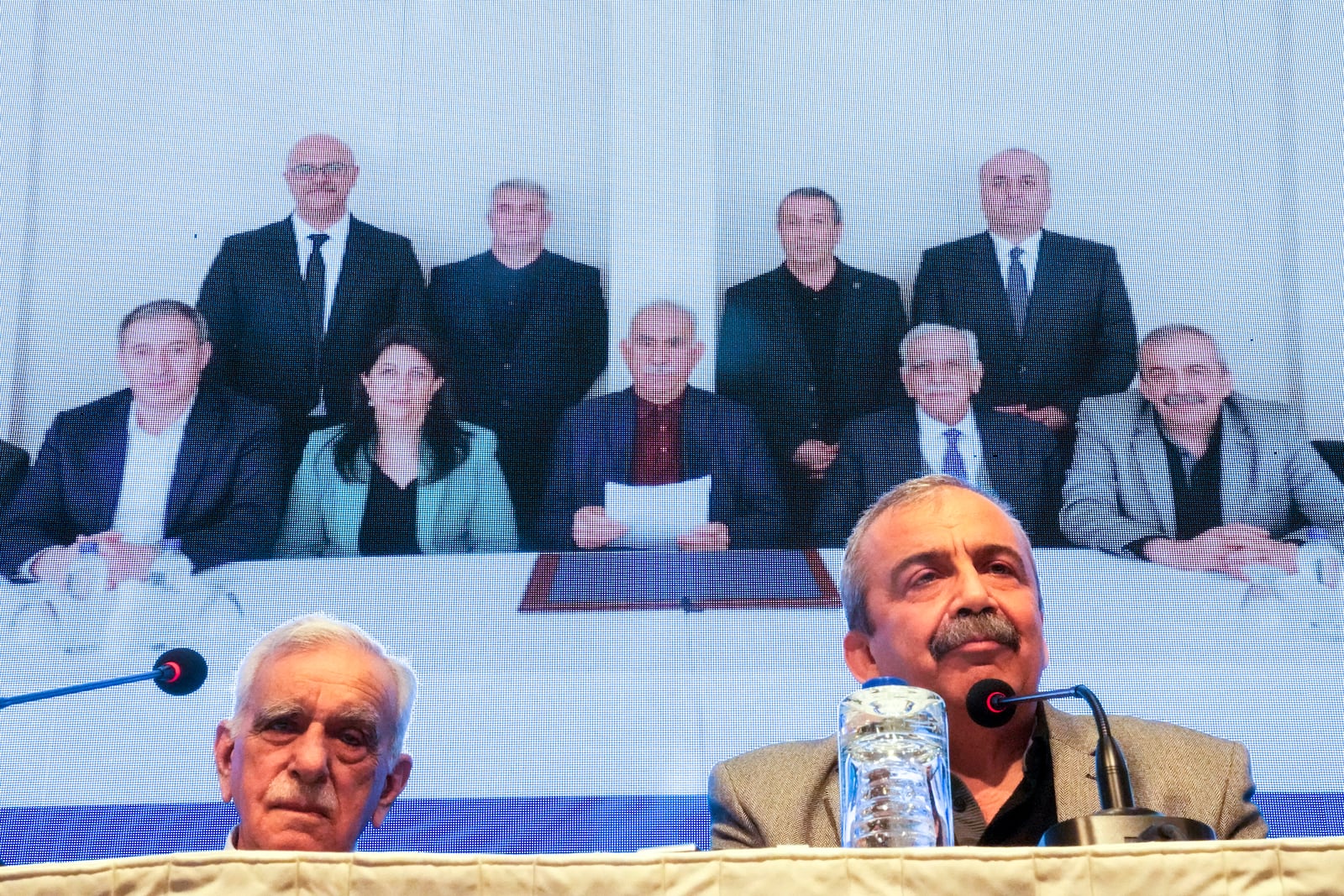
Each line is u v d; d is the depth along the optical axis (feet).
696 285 14.19
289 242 14.28
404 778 6.32
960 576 6.45
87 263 14.19
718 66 14.62
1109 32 14.61
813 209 14.37
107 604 13.12
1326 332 13.99
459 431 13.78
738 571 13.23
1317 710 12.64
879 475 13.74
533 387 13.93
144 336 14.01
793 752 6.55
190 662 6.24
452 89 14.60
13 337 13.97
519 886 3.64
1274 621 12.96
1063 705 12.63
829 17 14.67
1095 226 14.29
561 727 12.37
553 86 14.61
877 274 14.26
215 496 13.56
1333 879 3.56
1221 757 6.15
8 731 12.42
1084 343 14.02
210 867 3.64
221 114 14.53
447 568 13.29
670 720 12.41
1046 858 3.62
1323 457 13.60
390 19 14.70
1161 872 3.59
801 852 3.65
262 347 14.01
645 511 13.52
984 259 14.25
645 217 14.35
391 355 13.97
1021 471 13.70
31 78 14.53
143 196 14.35
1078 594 13.11
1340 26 14.48
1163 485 13.53
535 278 14.19
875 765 4.75
